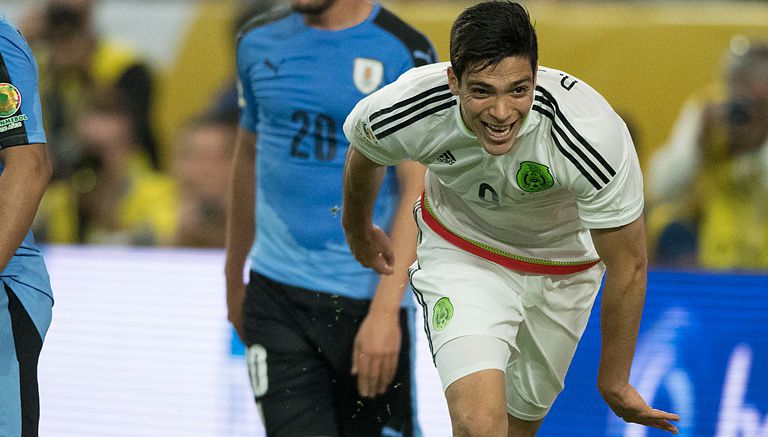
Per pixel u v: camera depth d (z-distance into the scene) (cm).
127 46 2434
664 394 1786
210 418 1886
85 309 1969
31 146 1130
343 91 1398
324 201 1417
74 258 1986
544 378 1324
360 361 1371
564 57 2264
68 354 1962
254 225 1541
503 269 1227
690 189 2155
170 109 2425
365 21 1410
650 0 2539
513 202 1146
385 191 1411
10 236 1102
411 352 1434
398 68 1400
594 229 1078
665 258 2147
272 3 2364
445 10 2225
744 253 2130
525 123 1042
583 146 1028
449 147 1096
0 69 1127
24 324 1177
